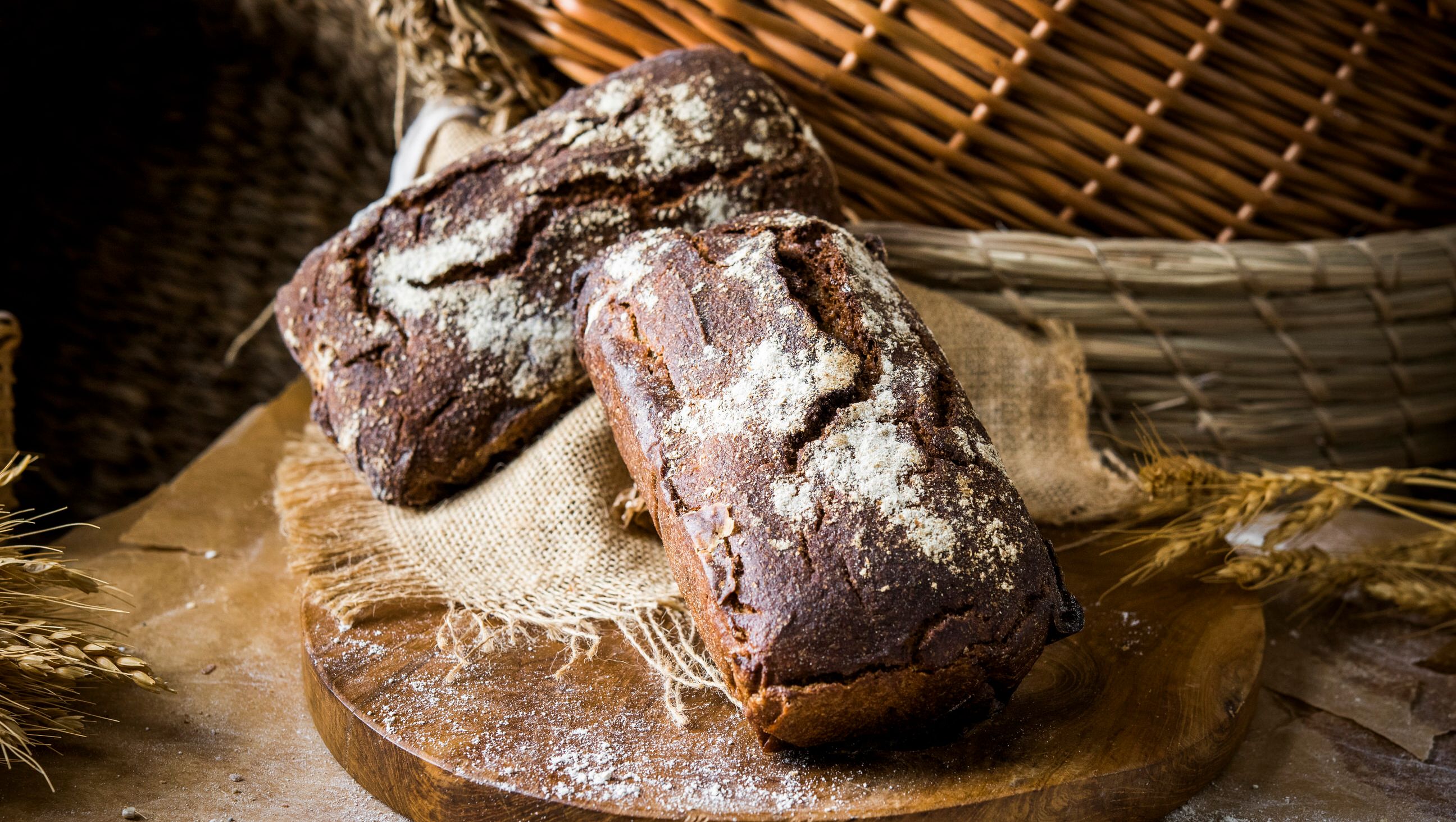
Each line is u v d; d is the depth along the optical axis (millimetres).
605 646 769
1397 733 771
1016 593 684
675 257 750
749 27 895
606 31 903
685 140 831
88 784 708
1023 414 915
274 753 738
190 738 742
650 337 737
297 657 804
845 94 906
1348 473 844
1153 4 865
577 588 800
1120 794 692
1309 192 924
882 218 941
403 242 826
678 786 682
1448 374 971
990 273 918
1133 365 936
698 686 734
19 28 1061
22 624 729
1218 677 750
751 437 699
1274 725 779
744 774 688
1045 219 928
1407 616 870
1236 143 898
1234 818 715
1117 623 793
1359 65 885
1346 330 946
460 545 823
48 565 727
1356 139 909
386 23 958
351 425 823
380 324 819
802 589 671
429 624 779
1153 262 914
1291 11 871
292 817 701
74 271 1117
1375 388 958
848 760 696
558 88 945
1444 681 812
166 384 1177
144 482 1139
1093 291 925
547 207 820
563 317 816
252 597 849
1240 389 946
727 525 687
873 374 715
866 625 668
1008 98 894
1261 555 853
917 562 675
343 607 779
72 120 1128
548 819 677
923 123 906
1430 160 924
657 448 716
